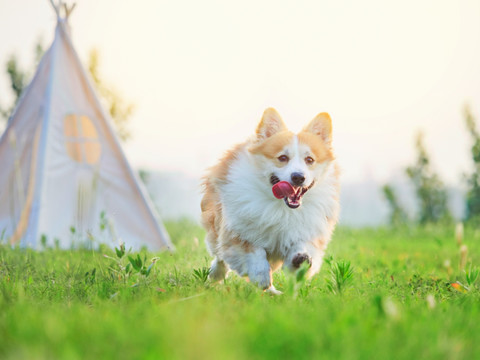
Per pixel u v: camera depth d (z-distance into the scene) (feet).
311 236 19.36
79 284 18.20
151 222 34.24
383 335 10.16
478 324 11.96
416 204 58.39
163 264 24.39
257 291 16.61
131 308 13.20
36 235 31.09
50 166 32.86
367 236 46.83
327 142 20.48
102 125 34.78
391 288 19.24
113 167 34.53
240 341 9.73
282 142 19.36
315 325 10.81
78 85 34.71
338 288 16.16
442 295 17.42
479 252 33.27
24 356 8.67
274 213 18.88
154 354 8.52
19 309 12.58
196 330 10.14
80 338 9.97
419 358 9.16
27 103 35.06
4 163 34.55
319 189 19.76
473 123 55.88
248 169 19.54
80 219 32.17
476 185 55.88
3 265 22.13
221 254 19.56
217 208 20.25
